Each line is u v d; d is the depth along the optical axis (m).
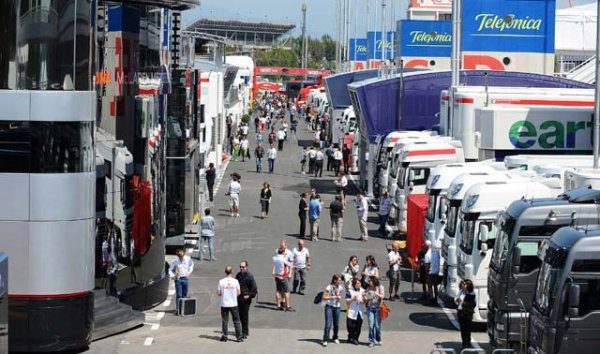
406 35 143.25
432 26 142.88
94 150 40.75
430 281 50.69
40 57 39.06
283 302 49.00
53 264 39.16
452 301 50.50
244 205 86.44
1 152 38.88
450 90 78.00
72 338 39.69
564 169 50.12
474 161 72.38
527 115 70.31
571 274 32.81
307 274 57.75
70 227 39.44
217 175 103.38
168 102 60.91
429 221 57.38
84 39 40.09
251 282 43.50
